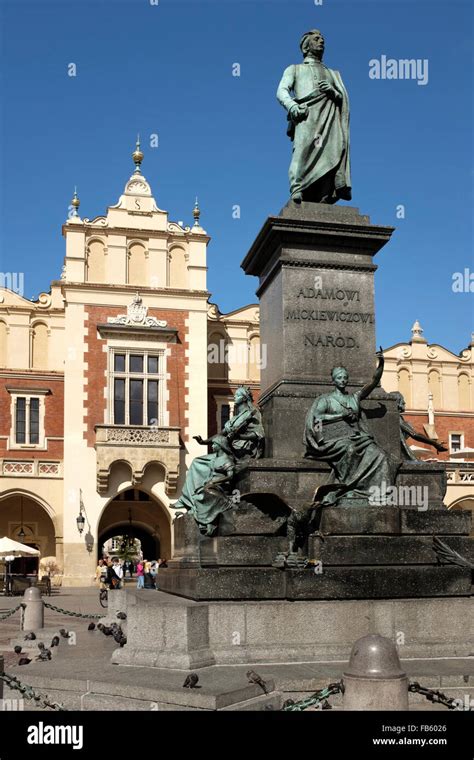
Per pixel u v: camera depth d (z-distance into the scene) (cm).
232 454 1075
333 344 1102
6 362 3919
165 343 3831
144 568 3359
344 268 1125
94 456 3669
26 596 1561
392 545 930
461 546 957
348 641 871
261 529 941
